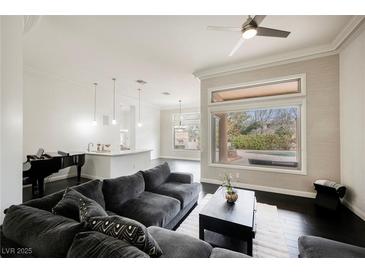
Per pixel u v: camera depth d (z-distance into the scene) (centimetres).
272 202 333
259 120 426
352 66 289
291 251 195
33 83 448
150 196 247
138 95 736
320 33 292
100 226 110
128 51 354
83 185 187
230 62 406
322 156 346
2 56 196
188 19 256
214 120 480
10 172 205
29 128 441
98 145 564
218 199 241
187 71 464
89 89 587
